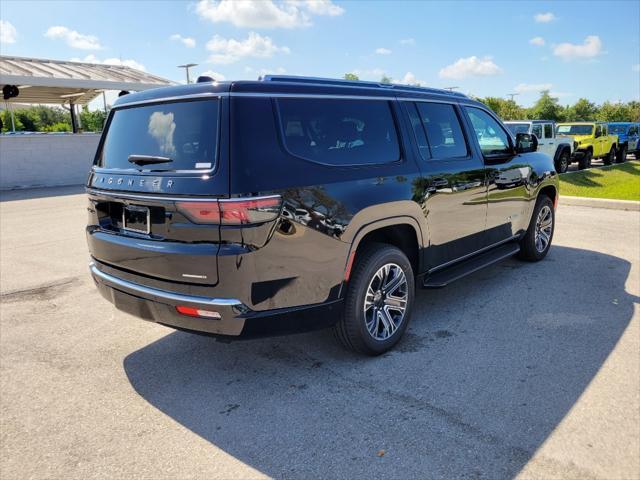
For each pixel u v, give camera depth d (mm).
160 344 3986
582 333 3979
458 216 4332
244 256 2721
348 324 3414
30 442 2730
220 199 2688
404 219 3664
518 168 5234
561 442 2617
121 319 4531
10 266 6289
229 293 2762
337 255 3170
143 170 3070
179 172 2861
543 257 6156
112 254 3273
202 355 3768
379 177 3492
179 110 3008
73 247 7344
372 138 3584
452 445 2611
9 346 3959
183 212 2799
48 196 13969
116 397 3184
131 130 3301
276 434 2754
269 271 2838
